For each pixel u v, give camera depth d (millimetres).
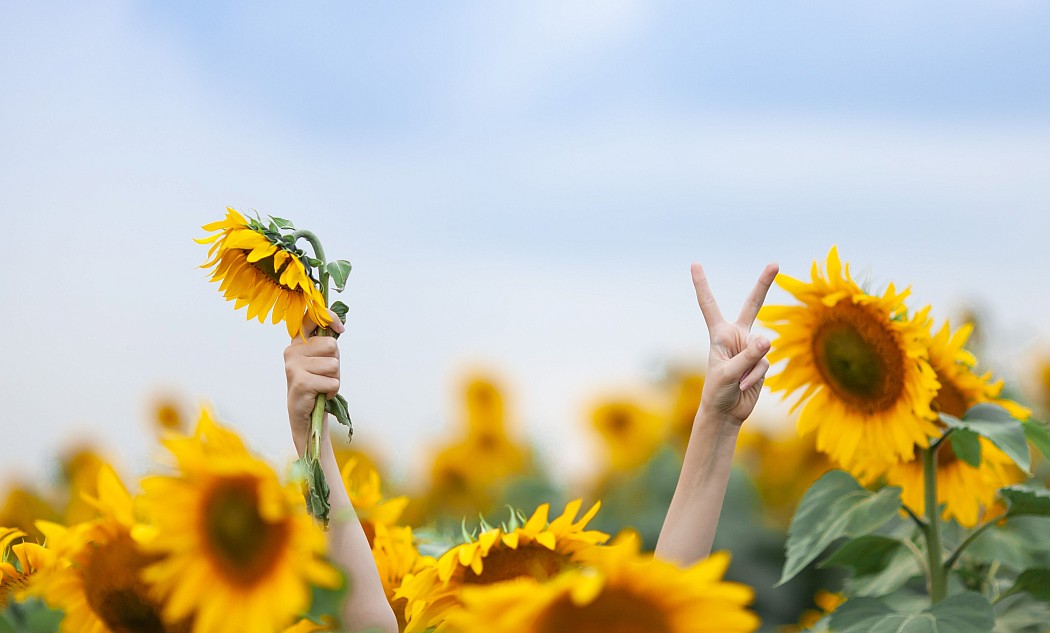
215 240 2039
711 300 2246
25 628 1765
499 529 2074
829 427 2432
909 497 2457
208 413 1696
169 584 1687
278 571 1690
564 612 1449
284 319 2061
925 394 2328
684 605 1442
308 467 2027
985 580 2537
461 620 1404
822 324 2416
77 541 1767
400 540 2242
